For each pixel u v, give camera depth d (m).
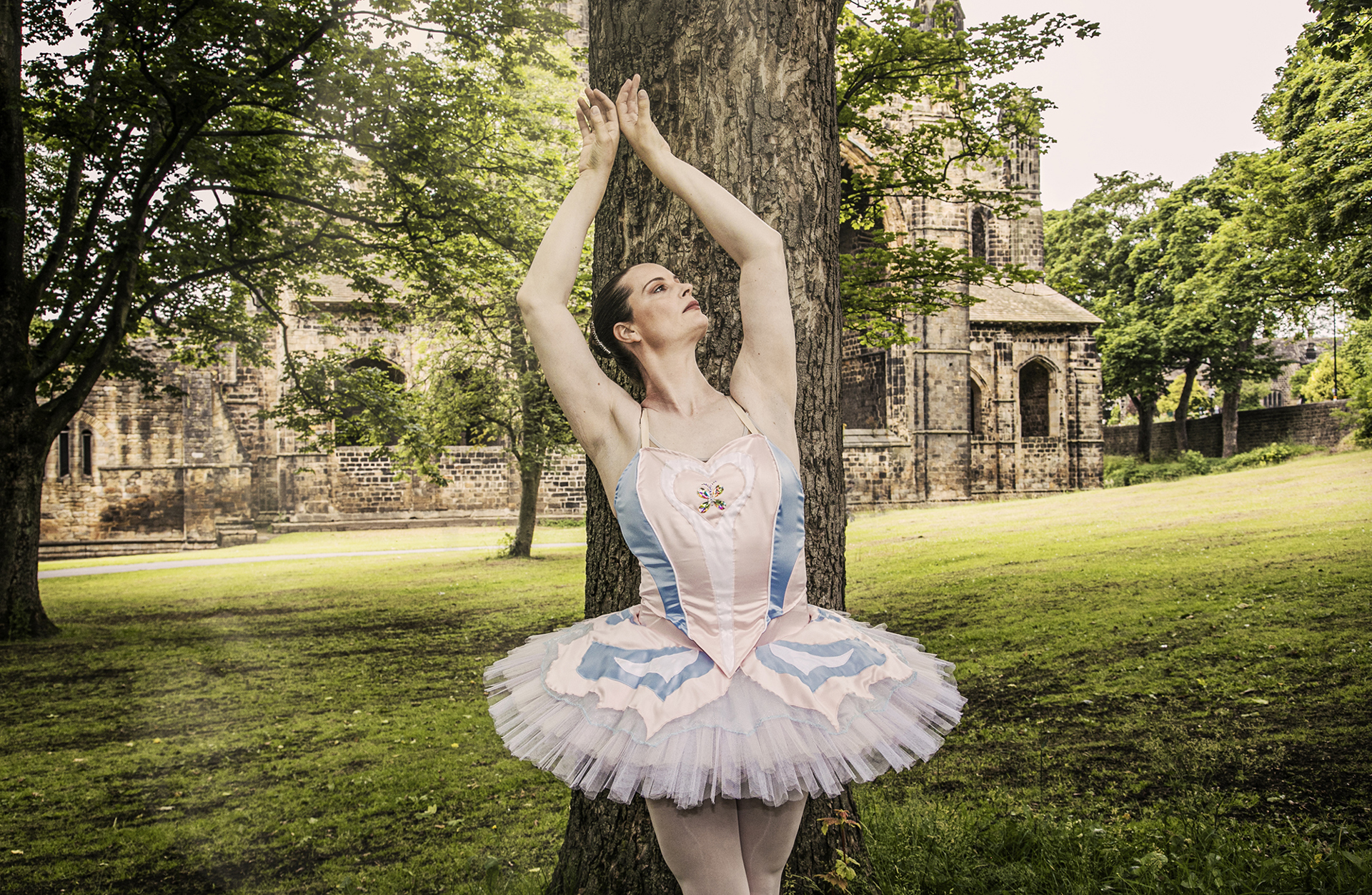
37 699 8.98
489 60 13.34
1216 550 13.91
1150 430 41.53
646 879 2.70
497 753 6.63
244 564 22.88
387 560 22.33
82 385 13.27
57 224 13.94
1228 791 4.58
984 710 6.80
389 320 16.88
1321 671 6.80
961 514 26.55
